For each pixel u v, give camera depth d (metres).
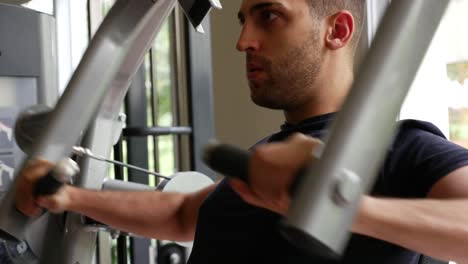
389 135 0.68
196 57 2.37
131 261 2.28
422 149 1.13
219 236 1.34
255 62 1.29
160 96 3.15
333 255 0.63
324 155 0.63
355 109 0.66
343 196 0.61
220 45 3.13
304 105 1.35
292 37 1.26
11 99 1.95
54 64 2.10
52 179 1.00
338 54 1.33
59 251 1.52
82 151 1.36
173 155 3.03
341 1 1.32
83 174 1.48
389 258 1.14
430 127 1.21
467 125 2.28
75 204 1.42
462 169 1.05
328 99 1.34
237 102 3.08
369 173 0.65
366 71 0.68
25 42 1.99
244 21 1.31
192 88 2.37
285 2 1.26
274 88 1.29
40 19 2.04
